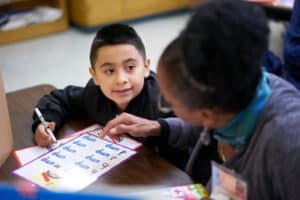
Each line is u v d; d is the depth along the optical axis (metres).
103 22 3.94
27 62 3.25
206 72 0.61
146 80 1.22
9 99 1.31
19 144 1.06
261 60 0.64
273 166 0.70
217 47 0.59
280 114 0.72
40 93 1.35
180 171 0.93
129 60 1.14
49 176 0.91
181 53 0.63
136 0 4.07
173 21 4.18
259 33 0.61
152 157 0.98
